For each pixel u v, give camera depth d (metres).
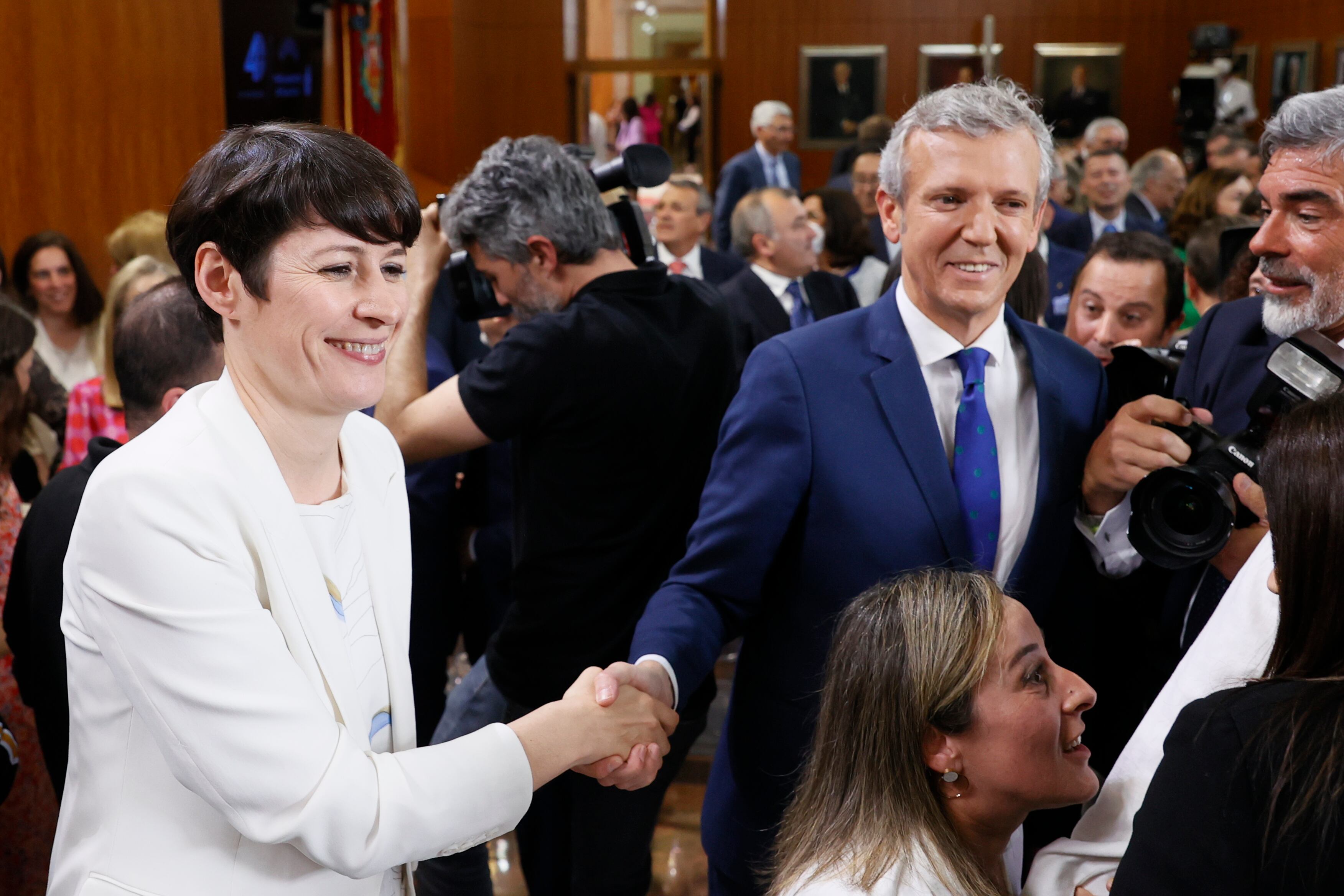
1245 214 3.98
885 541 1.59
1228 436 1.59
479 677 2.36
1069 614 1.81
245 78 5.68
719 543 1.64
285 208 1.07
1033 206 1.57
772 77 12.02
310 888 1.13
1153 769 1.40
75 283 3.93
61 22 4.70
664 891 2.98
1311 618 1.06
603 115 12.26
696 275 5.41
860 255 5.39
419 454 2.09
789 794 1.70
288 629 1.11
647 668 1.51
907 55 11.83
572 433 2.04
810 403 1.62
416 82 11.09
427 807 1.11
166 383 1.76
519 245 2.09
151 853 1.09
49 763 1.76
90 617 1.07
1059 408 1.68
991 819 1.33
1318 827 0.94
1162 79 11.94
